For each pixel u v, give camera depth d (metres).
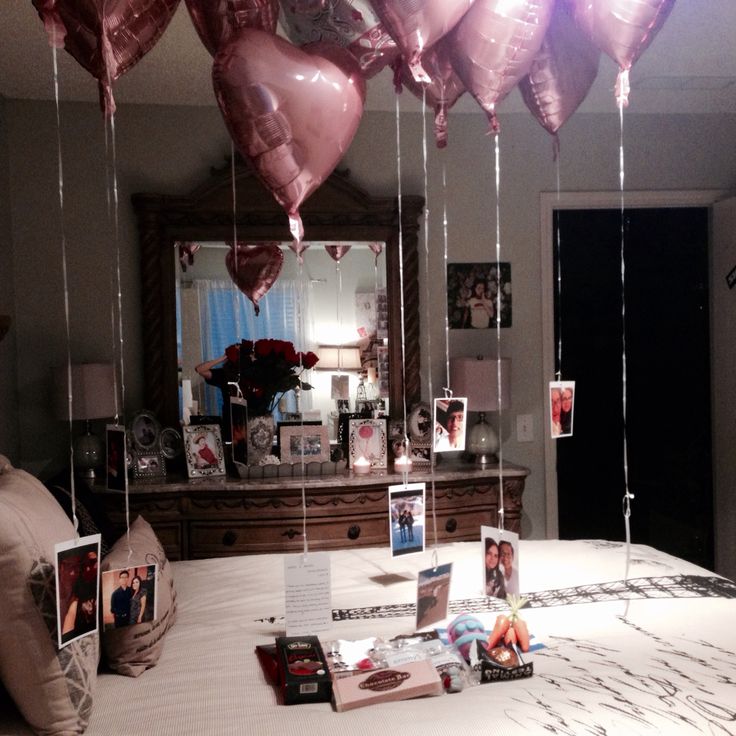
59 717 1.20
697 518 3.88
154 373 3.30
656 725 1.20
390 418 3.46
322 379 3.44
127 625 1.42
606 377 3.79
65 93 3.15
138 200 3.26
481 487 3.15
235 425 2.17
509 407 3.57
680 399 3.86
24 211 3.24
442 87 1.91
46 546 1.25
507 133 3.54
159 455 3.13
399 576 2.04
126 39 1.39
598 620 1.67
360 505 3.03
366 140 3.45
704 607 1.74
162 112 3.34
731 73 2.99
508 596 1.55
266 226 3.36
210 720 1.25
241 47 1.40
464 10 1.49
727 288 3.62
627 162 3.63
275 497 2.97
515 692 1.34
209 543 2.97
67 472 2.99
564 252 3.75
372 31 1.52
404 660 1.41
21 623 1.20
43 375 3.27
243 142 1.47
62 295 3.29
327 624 1.59
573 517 3.81
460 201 3.52
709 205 3.73
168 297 3.31
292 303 3.40
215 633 1.66
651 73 2.99
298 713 1.27
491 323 3.55
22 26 2.42
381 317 3.46
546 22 1.61
